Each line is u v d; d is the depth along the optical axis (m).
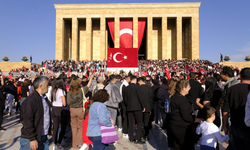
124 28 52.03
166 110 5.55
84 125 5.69
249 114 3.61
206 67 35.03
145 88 7.37
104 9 51.41
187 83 5.00
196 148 6.53
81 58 55.56
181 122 4.80
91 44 52.44
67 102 6.36
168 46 54.72
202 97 6.11
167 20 55.16
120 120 9.04
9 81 12.10
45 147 4.31
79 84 6.35
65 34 55.47
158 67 35.00
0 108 7.87
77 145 6.43
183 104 4.76
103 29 51.12
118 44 51.00
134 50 24.94
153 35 55.34
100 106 4.52
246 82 4.31
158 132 8.61
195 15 50.50
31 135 3.74
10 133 8.26
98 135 4.44
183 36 57.03
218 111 5.71
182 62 42.25
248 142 3.95
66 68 35.97
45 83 4.24
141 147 6.60
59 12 51.47
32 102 3.87
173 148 5.04
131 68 24.88
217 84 6.43
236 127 4.16
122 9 51.34
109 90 7.29
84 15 51.47
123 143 7.03
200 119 5.17
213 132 4.49
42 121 4.08
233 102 4.25
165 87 8.63
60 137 6.35
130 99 7.05
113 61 25.05
